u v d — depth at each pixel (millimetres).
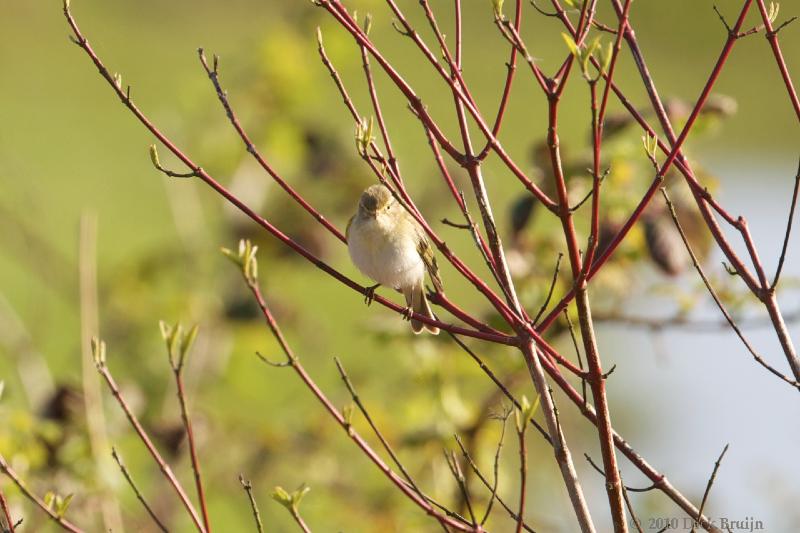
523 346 5977
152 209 27844
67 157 32406
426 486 10328
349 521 10961
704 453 13523
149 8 47344
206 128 13141
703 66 50312
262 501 11672
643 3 52438
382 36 44312
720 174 36188
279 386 15320
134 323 12852
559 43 46188
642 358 17891
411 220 9234
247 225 12602
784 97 48062
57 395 9203
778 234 21359
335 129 12805
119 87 5832
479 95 41188
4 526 6559
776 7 6242
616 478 5691
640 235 9102
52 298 19156
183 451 10625
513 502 11250
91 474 8680
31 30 45062
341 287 22797
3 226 14039
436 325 6176
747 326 9086
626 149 8836
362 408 5766
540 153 9344
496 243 6145
